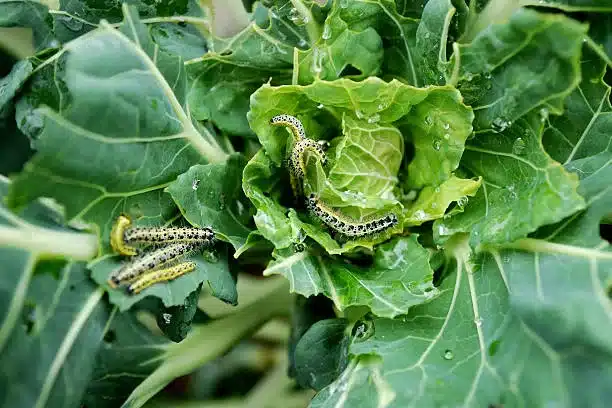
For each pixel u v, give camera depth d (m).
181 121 0.50
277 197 0.53
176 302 0.47
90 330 0.47
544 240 0.48
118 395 0.50
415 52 0.51
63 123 0.46
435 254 0.51
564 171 0.48
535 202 0.48
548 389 0.45
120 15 0.53
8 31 0.59
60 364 0.46
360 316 0.50
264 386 0.60
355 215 0.50
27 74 0.51
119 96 0.47
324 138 0.52
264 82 0.53
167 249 0.48
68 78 0.46
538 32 0.46
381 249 0.51
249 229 0.51
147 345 0.50
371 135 0.51
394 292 0.49
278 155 0.51
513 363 0.46
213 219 0.50
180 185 0.49
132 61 0.48
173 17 0.54
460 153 0.50
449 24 0.50
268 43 0.52
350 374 0.48
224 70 0.52
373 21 0.51
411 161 0.52
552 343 0.45
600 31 0.49
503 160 0.50
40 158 0.45
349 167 0.51
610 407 0.44
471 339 0.48
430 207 0.51
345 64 0.51
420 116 0.50
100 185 0.47
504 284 0.48
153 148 0.49
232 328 0.54
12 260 0.46
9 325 0.46
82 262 0.48
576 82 0.46
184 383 0.62
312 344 0.50
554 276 0.47
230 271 0.51
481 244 0.49
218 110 0.53
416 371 0.47
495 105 0.48
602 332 0.45
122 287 0.47
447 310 0.49
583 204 0.47
